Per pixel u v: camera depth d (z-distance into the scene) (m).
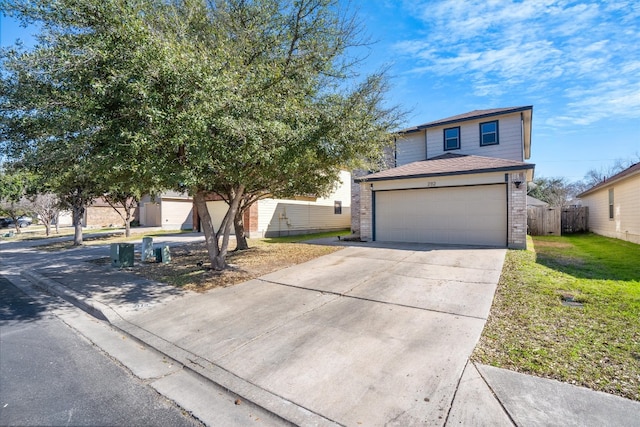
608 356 3.33
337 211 23.03
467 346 3.71
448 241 11.40
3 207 20.77
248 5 6.89
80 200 15.91
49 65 4.77
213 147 5.24
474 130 14.86
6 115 5.26
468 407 2.63
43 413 2.78
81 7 4.74
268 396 2.97
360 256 9.38
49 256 12.62
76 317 5.58
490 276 6.66
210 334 4.48
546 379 2.97
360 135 7.07
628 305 4.77
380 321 4.59
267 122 5.47
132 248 9.58
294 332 4.36
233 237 17.39
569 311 4.62
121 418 2.73
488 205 10.73
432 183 11.41
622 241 12.85
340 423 2.55
